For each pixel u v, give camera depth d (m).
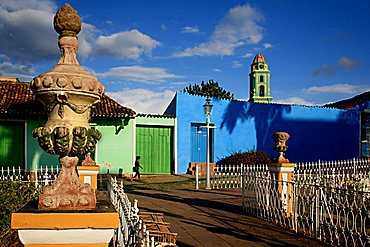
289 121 24.48
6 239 6.99
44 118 18.23
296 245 6.83
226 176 17.36
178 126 21.52
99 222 3.21
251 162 21.33
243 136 23.30
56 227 3.15
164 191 14.70
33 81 3.44
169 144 21.50
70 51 3.57
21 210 3.28
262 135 23.77
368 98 27.52
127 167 19.61
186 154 21.59
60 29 3.59
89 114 3.62
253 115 23.62
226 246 6.75
